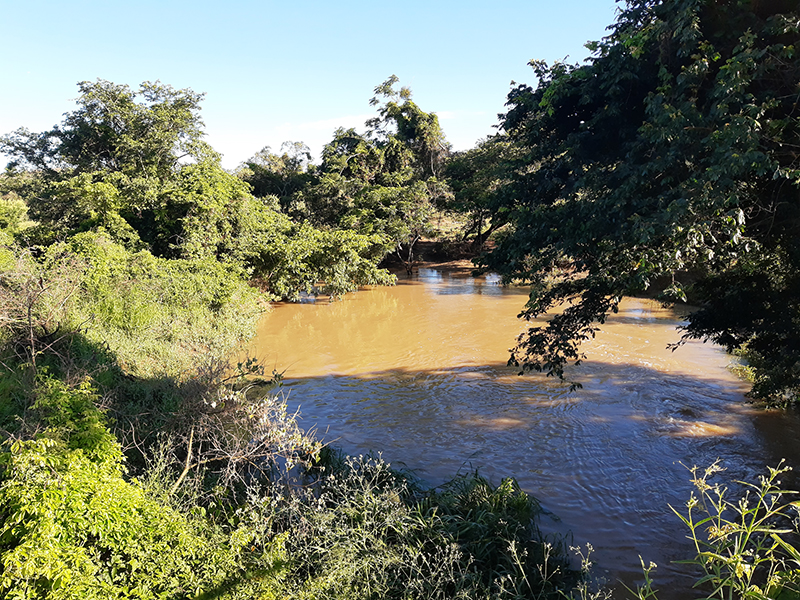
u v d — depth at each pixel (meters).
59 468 4.72
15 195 40.28
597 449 9.61
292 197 36.62
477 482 7.35
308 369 14.94
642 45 5.43
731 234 4.93
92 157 26.78
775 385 9.48
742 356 13.16
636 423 10.69
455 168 37.16
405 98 36.84
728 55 5.46
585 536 6.97
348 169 34.75
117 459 5.49
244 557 5.10
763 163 4.61
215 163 23.58
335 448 8.75
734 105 5.23
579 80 6.52
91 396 6.18
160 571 4.50
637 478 8.53
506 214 7.89
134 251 19.55
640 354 15.28
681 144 5.20
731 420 10.56
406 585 5.00
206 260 18.16
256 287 22.70
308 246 22.95
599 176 6.19
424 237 42.28
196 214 20.64
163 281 15.52
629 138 6.21
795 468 8.49
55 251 14.58
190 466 6.51
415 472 8.70
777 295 7.46
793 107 5.14
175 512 5.22
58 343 9.49
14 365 8.77
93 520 4.45
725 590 5.67
